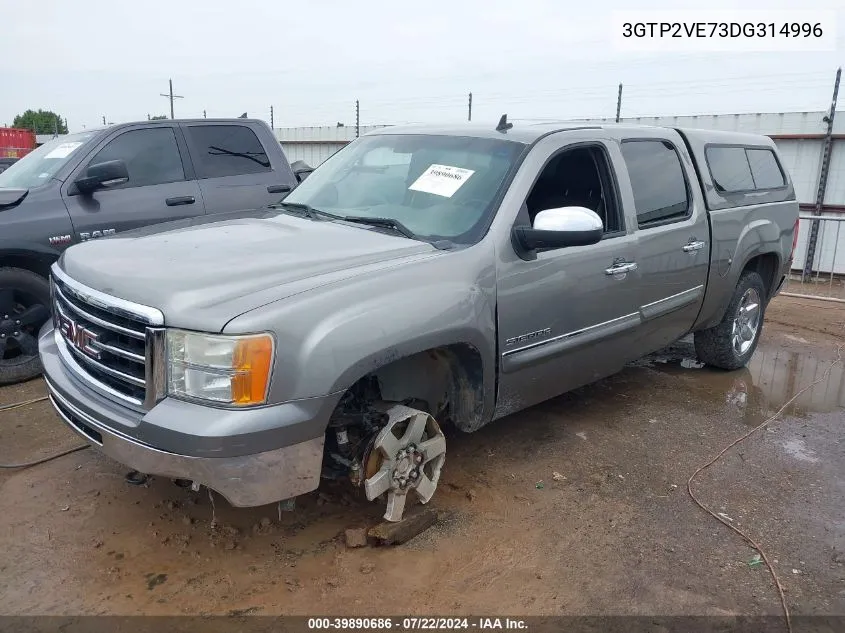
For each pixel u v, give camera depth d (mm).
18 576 2902
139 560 3025
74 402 2916
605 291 4023
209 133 6559
